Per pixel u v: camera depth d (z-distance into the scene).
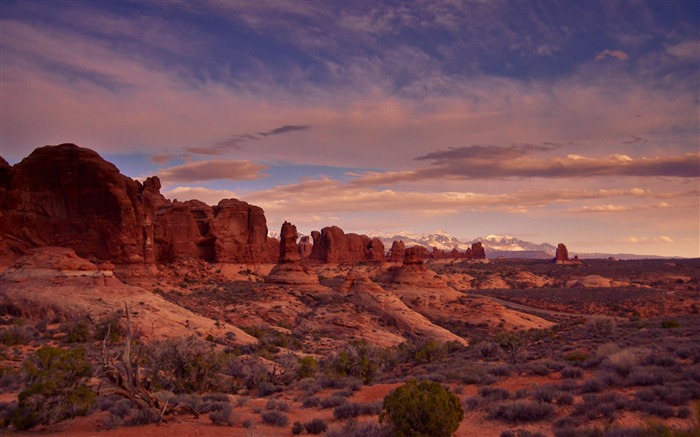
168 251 107.75
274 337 57.56
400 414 13.92
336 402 22.62
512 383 23.95
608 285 157.88
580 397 18.48
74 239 71.69
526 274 190.25
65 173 72.12
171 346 28.38
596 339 39.19
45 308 50.25
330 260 192.38
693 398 15.83
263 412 19.59
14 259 65.12
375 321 75.19
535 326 81.94
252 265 126.19
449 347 52.62
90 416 19.42
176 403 19.64
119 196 74.88
